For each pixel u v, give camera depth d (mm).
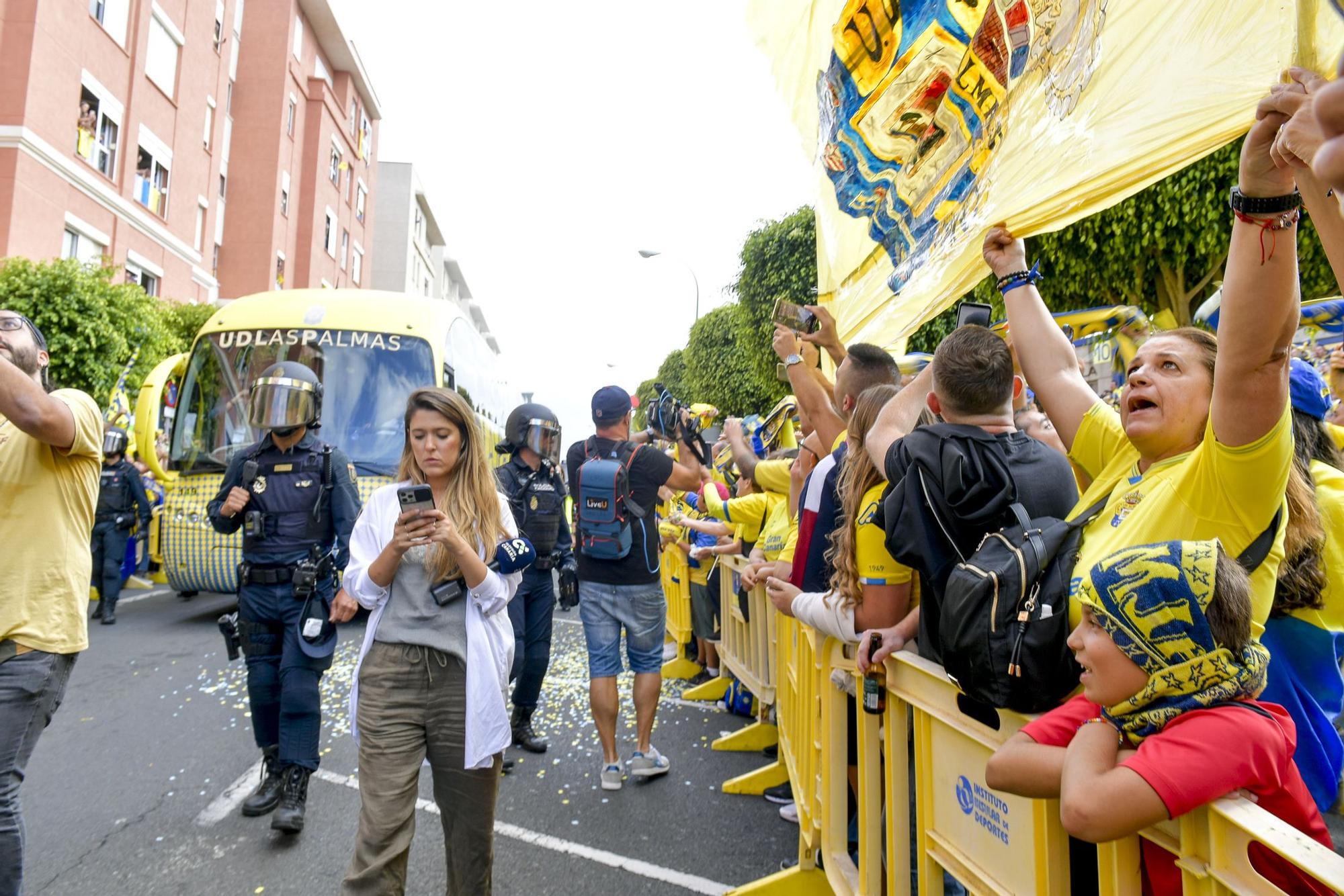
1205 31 1424
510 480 4562
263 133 28562
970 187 2314
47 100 16906
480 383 12008
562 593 4703
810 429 3447
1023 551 1540
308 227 31500
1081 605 1341
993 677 1480
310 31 32031
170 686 5719
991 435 1928
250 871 3115
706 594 5980
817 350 3904
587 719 5125
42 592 2490
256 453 3686
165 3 21906
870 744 2234
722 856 3244
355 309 8336
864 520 2293
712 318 25328
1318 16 1071
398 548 2361
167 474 7707
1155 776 1130
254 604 3545
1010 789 1384
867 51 2971
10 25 16297
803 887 2787
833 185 3500
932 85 2543
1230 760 1128
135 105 20391
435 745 2406
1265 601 1396
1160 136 1516
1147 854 1287
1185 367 1575
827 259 3748
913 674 1999
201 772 4156
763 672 4344
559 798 3842
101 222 19031
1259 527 1377
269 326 8102
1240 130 1376
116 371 14359
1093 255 8836
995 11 2129
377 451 7660
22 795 3852
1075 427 2033
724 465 7039
